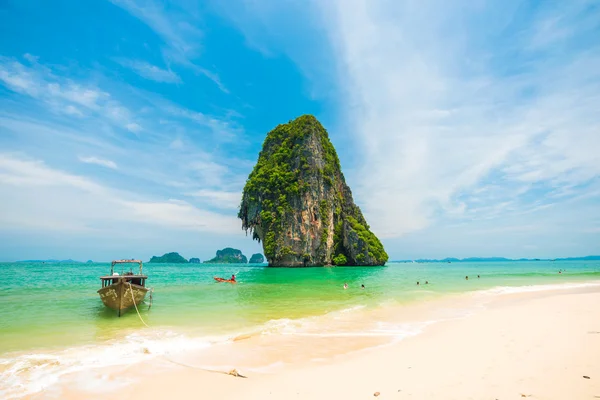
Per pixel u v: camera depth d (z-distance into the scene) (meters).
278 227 76.12
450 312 16.56
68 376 8.05
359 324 13.93
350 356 9.35
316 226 77.88
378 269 70.81
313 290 27.72
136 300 17.19
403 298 22.25
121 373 8.26
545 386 5.70
